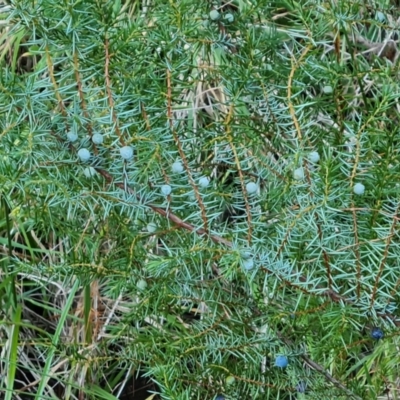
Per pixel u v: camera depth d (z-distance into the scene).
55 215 1.33
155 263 1.26
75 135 1.24
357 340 1.36
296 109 1.28
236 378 1.31
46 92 1.24
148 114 1.28
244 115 1.31
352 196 1.26
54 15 1.22
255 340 1.30
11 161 1.23
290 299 1.34
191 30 1.26
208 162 1.36
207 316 1.34
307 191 1.26
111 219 1.32
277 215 1.28
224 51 1.38
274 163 1.32
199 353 1.32
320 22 1.33
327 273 1.28
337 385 1.32
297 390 1.32
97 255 1.36
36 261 1.36
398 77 1.38
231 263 1.26
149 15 1.35
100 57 1.24
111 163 1.26
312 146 1.30
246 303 1.32
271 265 1.27
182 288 1.32
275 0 1.40
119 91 1.27
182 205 1.28
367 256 1.28
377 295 1.28
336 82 1.33
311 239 1.28
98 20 1.23
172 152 1.26
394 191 1.27
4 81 1.24
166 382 1.26
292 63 1.26
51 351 1.42
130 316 1.33
